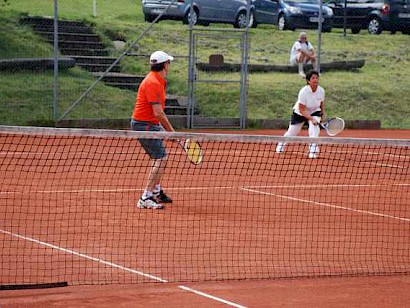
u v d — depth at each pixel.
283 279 20.17
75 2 84.62
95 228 25.05
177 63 71.75
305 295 18.73
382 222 27.70
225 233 25.05
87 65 66.69
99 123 59.34
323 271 21.09
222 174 37.75
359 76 75.81
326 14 82.06
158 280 19.67
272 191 33.31
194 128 61.97
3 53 66.50
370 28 84.62
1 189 31.66
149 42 73.81
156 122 28.88
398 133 63.59
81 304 17.48
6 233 23.98
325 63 75.38
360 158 46.19
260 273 20.67
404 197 33.12
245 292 18.83
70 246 22.70
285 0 81.69
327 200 31.64
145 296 18.25
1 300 17.66
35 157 41.94
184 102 65.94
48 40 69.50
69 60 66.31
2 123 57.59
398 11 84.00
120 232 24.62
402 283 20.14
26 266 20.52
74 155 43.09
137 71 69.81
